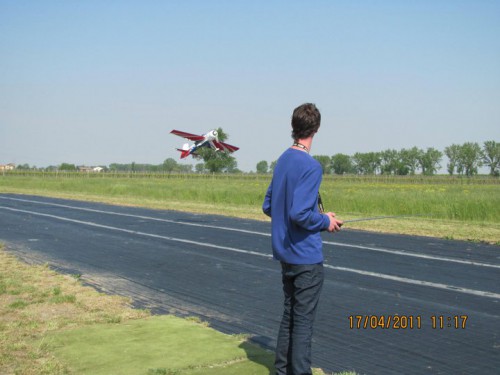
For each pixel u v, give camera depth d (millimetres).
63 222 17016
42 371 4328
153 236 13617
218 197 26203
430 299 7023
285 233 4062
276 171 4184
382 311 6453
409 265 9469
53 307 6488
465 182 66750
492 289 7582
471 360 4793
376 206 20016
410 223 16297
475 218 17375
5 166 98812
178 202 26000
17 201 26812
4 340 5125
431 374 4453
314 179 3932
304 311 4059
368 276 8516
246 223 16750
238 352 4828
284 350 4191
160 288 7750
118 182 43625
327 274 8680
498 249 11328
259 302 6934
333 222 4078
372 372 4496
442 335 5523
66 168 100438
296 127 4105
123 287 7812
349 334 5562
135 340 5168
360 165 117500
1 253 10828
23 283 7816
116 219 17984
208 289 7691
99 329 5531
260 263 9805
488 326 5832
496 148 97500
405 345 5207
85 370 4371
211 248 11609
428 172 110125
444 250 11188
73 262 9898
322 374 4430
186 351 4844
